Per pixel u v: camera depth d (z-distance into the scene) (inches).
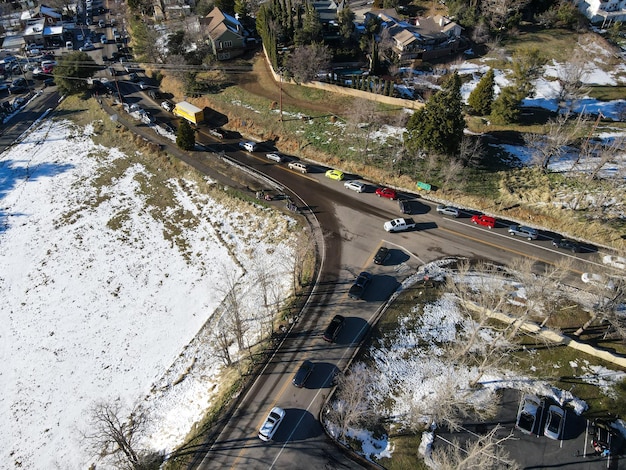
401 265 2300.7
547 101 3447.3
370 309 2095.2
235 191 2876.5
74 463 1780.3
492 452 1419.8
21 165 3314.5
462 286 2140.7
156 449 1724.9
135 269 2559.1
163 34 4719.5
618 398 1768.0
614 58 3981.3
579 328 1999.3
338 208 2677.2
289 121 3373.5
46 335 2273.6
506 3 4224.9
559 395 1787.6
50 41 5137.8
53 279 2536.9
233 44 4190.5
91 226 2824.8
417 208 2645.2
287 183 2888.8
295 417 1705.2
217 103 3681.1
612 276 1884.8
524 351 1927.9
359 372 1840.6
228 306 2130.9
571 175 2701.8
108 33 5339.6
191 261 2571.4
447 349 1943.9
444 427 1686.8
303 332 2011.6
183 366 2070.6
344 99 3523.6
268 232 2618.1
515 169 2780.5
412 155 2837.1
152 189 3046.3
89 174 3203.7
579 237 2412.6
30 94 4156.0
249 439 1651.1
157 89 4060.0
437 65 3907.5
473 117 3223.4
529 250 2357.3
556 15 4424.2
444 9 4753.9
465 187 2704.2
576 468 1576.0
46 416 1959.9
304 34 3806.6
